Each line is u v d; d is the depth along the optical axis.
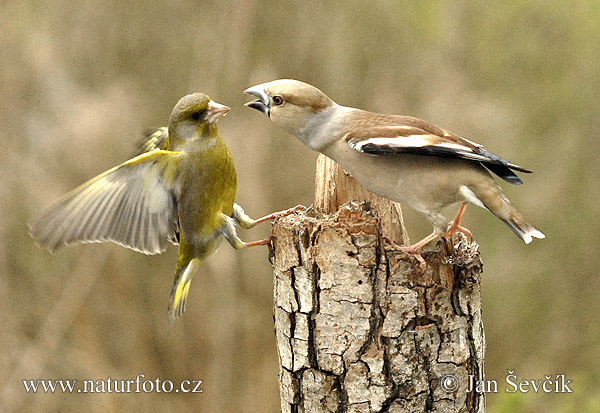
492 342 15.18
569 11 16.50
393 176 7.73
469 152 7.45
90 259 14.91
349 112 8.11
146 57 15.76
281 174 14.77
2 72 15.32
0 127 15.06
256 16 15.36
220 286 14.76
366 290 6.98
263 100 8.23
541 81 16.50
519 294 15.34
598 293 15.40
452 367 7.13
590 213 15.74
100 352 14.75
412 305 7.00
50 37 15.77
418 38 16.19
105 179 7.61
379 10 15.96
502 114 15.67
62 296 14.73
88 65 15.84
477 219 15.21
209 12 15.45
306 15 15.55
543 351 15.09
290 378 7.36
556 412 13.17
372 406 7.08
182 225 8.45
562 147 16.05
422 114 15.53
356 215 7.00
